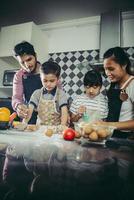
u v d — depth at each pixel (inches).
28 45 64.9
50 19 118.9
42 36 121.1
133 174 14.0
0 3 103.7
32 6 105.3
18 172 12.8
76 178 12.1
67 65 120.4
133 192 10.1
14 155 19.0
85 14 111.5
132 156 21.9
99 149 26.8
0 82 125.0
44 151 22.5
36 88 67.7
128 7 102.7
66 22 120.7
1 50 120.3
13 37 117.4
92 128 33.2
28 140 32.3
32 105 59.1
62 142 32.4
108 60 53.6
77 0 98.0
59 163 16.4
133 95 52.5
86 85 66.6
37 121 60.1
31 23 113.0
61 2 100.3
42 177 11.8
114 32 102.1
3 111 46.1
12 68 133.0
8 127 46.8
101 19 106.0
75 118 60.1
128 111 54.4
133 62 79.4
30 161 16.5
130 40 109.3
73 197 8.8
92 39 117.7
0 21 122.8
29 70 66.9
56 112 58.7
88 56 117.0
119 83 56.8
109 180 12.2
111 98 58.2
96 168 15.4
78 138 36.4
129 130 47.5
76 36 121.4
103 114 63.1
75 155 20.9
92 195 9.3
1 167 14.1
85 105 64.3
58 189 9.8
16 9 108.8
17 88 70.0
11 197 8.4
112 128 35.0
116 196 9.4
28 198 8.3
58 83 62.2
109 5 101.4
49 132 38.0
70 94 116.3
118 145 32.1
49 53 126.2
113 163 17.7
